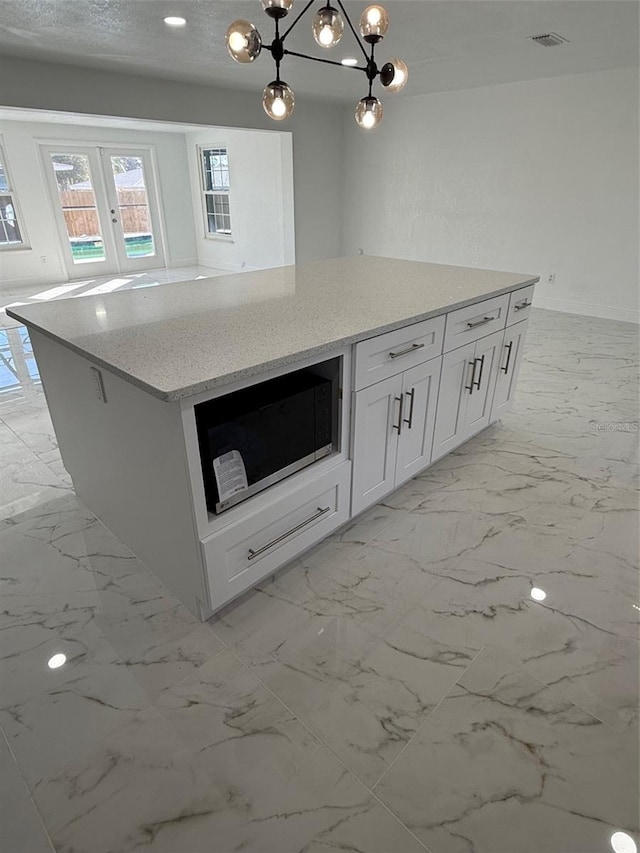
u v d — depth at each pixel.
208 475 1.48
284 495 1.70
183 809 1.18
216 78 4.69
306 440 1.75
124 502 1.84
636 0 2.85
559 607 1.74
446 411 2.39
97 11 2.94
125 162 7.62
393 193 6.58
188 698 1.43
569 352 4.34
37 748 1.30
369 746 1.31
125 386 1.48
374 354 1.80
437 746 1.31
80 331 1.67
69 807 1.18
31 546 2.03
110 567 1.92
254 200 7.26
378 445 2.03
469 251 6.13
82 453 2.03
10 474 2.54
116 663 1.54
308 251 7.04
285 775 1.24
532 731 1.34
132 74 4.48
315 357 1.57
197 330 1.67
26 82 3.95
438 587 1.83
